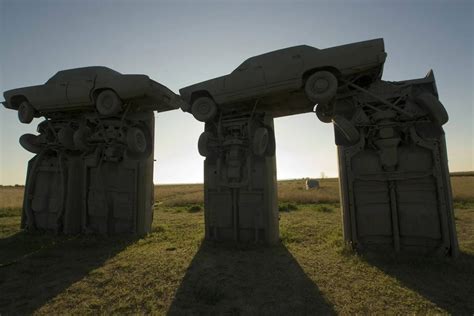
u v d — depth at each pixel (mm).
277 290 3955
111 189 8328
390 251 5594
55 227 8250
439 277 4328
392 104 5672
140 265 5133
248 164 7094
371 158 5973
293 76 6070
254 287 4070
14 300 3738
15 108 8953
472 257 5266
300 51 6355
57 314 3340
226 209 7223
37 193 8680
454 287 3951
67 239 7512
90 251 6273
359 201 6020
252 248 6328
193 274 4629
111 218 8227
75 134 8094
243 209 7078
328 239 7023
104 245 6867
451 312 3244
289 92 6500
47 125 8797
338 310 3334
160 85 7984
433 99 5230
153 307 3467
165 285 4160
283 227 8891
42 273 4797
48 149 8641
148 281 4324
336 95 6297
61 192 8281
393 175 5738
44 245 6789
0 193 35250
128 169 8391
